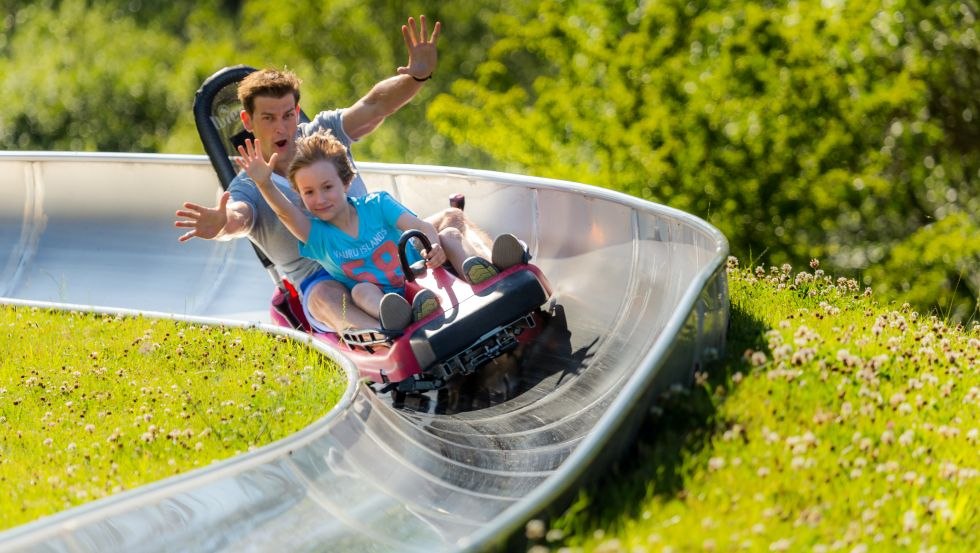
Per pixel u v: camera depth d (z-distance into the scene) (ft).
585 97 149.28
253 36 219.41
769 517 34.24
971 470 38.50
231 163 63.41
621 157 145.69
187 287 74.69
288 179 56.34
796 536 33.58
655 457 37.52
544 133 152.46
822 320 53.16
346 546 39.70
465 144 184.75
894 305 59.26
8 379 54.95
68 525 35.86
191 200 77.30
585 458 35.42
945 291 135.33
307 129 62.44
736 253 141.69
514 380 53.93
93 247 78.28
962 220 132.36
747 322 51.39
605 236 60.80
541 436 49.24
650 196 144.87
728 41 142.41
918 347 50.49
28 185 81.00
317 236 55.52
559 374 54.19
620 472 37.65
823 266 139.95
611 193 60.54
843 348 48.19
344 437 45.01
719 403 40.70
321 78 214.48
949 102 141.90
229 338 58.90
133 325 63.46
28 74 201.16
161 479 41.63
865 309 56.70
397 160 200.34
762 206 142.51
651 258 57.31
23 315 67.87
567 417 50.19
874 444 40.14
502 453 48.49
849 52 139.85
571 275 61.36
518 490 44.80
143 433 46.42
